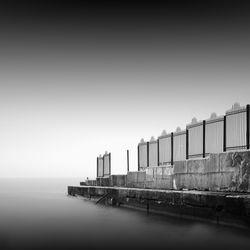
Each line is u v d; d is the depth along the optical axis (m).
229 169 16.92
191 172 19.72
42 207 25.95
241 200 13.84
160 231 14.84
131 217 19.00
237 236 12.99
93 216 20.12
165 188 22.42
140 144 27.28
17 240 13.85
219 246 11.99
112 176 31.36
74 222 18.12
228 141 17.30
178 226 15.68
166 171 22.42
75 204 27.98
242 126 16.58
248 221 13.58
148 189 22.34
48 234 14.98
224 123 17.53
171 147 22.52
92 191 31.14
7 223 18.20
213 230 14.16
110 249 12.14
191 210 16.83
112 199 25.39
